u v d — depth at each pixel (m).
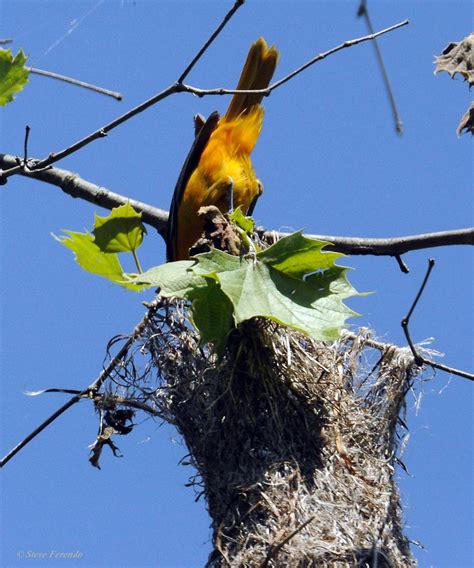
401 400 10.65
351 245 11.56
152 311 10.38
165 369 10.25
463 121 8.52
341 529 9.00
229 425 9.63
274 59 12.05
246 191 12.05
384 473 9.90
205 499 9.59
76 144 9.01
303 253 8.49
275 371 9.72
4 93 7.83
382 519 9.32
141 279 8.41
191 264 8.59
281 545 8.45
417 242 11.47
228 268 8.43
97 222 8.95
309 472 9.48
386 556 8.95
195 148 12.05
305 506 9.04
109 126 8.90
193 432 9.97
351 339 10.88
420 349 10.84
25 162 9.06
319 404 9.88
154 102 8.73
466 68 8.58
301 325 8.21
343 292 8.44
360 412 10.31
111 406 10.26
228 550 8.92
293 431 9.67
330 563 8.66
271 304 8.32
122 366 10.33
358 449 9.93
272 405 9.62
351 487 9.48
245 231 9.10
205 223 9.30
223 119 12.09
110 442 10.26
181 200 12.11
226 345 9.74
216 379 9.79
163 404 10.15
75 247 8.98
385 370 10.73
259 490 9.17
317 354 10.13
